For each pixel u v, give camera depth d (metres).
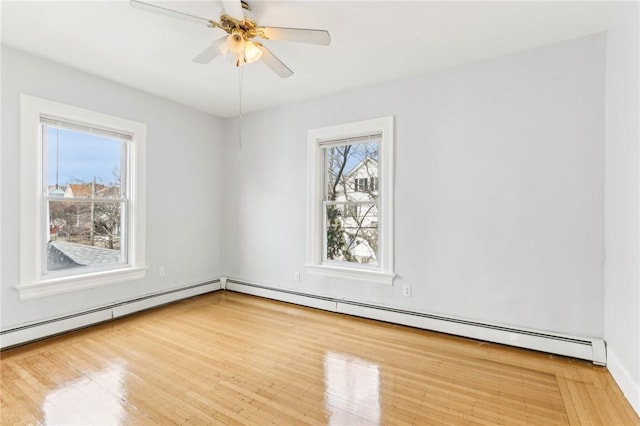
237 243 4.47
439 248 3.02
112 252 3.41
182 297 4.00
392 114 3.24
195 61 2.32
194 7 2.09
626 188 1.99
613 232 2.20
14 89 2.64
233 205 4.50
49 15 2.17
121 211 3.47
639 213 1.81
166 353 2.56
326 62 2.85
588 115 2.40
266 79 3.23
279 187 4.07
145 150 3.60
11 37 2.46
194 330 3.05
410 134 3.15
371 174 3.49
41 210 2.84
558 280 2.52
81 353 2.55
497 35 2.40
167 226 3.87
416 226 3.13
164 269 3.85
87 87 3.09
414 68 2.97
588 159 2.40
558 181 2.51
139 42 2.53
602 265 2.36
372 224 3.49
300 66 2.93
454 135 2.93
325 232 3.81
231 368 2.33
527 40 2.47
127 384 2.11
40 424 1.72
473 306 2.87
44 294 2.82
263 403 1.92
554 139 2.52
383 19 2.19
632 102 1.91
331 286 3.67
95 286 3.19
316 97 3.72
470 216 2.87
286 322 3.27
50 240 2.93
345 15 2.14
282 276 4.06
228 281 4.48
